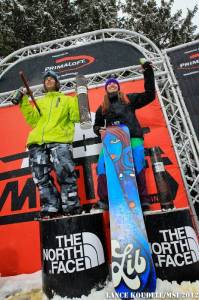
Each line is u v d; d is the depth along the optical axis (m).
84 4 11.36
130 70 4.51
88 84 4.54
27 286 3.09
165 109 4.29
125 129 2.81
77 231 2.48
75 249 2.44
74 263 2.41
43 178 2.91
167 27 11.98
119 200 2.49
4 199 3.97
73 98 3.36
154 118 4.10
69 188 2.86
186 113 4.26
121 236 2.35
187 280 2.37
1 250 3.69
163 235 2.50
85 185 3.83
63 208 2.82
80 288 2.36
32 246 3.64
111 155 2.71
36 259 3.56
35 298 2.76
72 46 4.87
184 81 4.49
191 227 2.53
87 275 2.38
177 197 3.65
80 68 4.73
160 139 3.97
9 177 4.09
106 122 3.18
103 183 2.92
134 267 2.24
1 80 4.86
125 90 4.34
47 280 2.46
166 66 4.48
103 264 2.48
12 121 4.43
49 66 4.84
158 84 4.59
